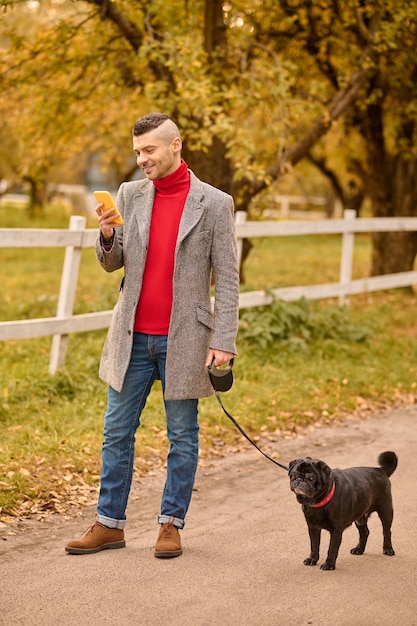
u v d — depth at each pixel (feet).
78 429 20.86
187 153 35.60
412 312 39.83
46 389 23.57
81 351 28.22
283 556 14.28
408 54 39.45
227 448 21.13
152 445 20.42
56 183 102.83
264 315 30.27
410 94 44.11
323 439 22.36
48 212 92.43
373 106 46.16
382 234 47.98
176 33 33.14
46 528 15.49
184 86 30.58
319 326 31.89
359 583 13.10
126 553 14.26
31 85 37.99
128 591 12.66
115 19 33.24
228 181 35.63
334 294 34.78
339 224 35.14
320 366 28.22
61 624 11.50
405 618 11.88
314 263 65.10
